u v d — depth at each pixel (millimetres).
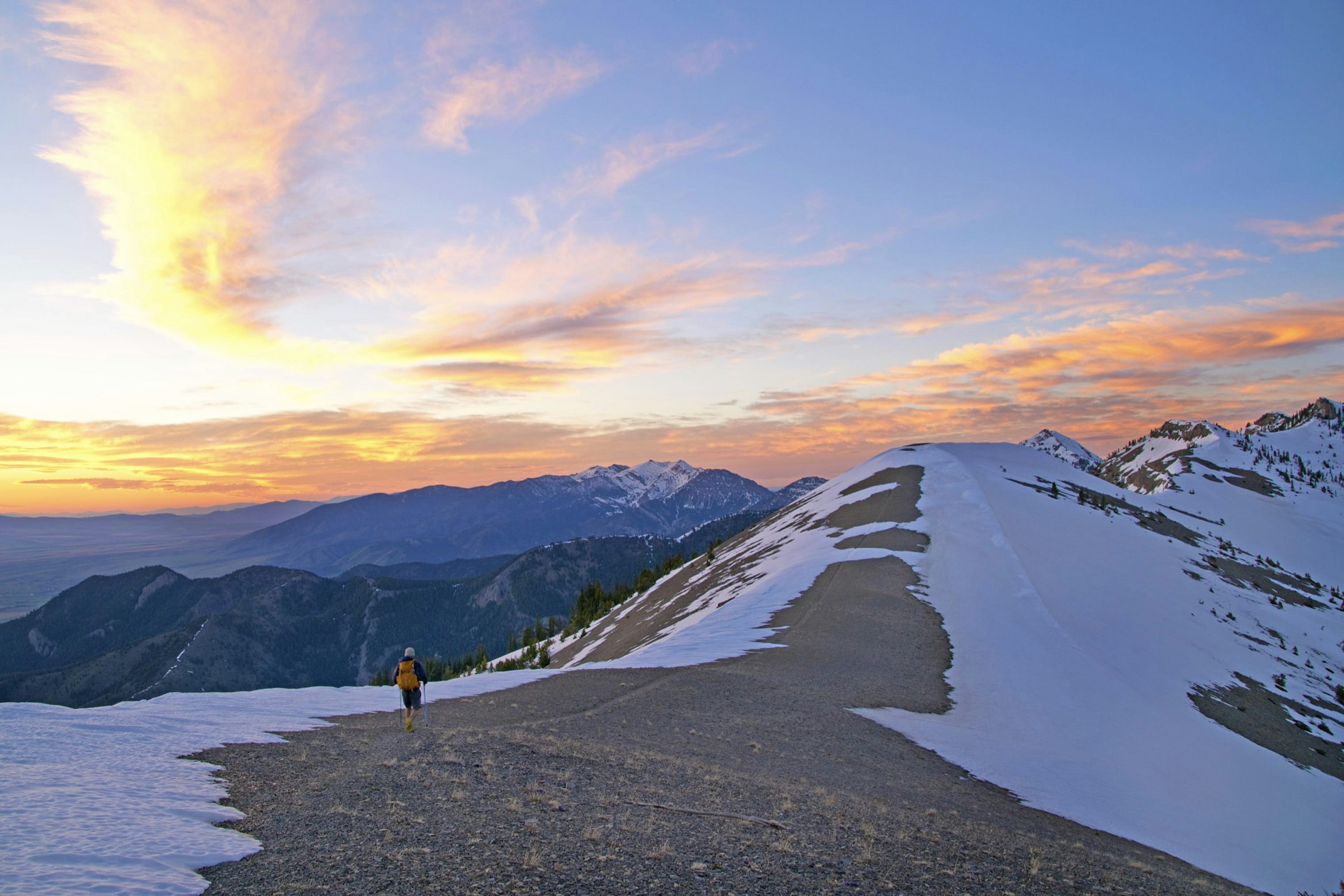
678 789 20672
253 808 15672
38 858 11180
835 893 14406
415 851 13719
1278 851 32438
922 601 63031
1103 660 58438
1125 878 19203
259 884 11766
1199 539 141125
